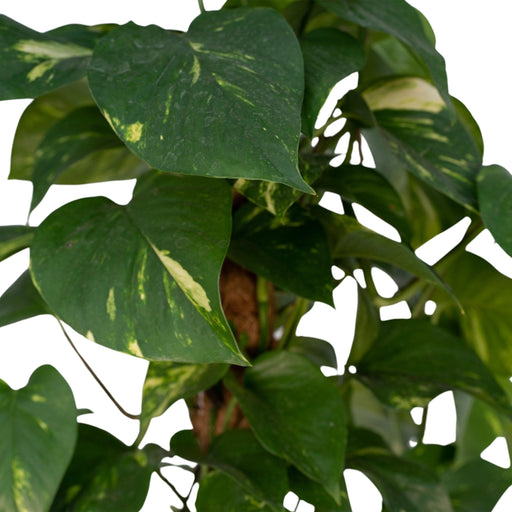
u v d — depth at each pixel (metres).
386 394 0.95
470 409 1.04
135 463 0.90
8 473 0.85
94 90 0.79
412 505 0.93
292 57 0.81
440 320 1.04
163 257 0.82
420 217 1.01
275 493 0.89
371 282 0.99
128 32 0.83
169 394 0.89
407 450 1.04
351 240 0.94
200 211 0.83
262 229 0.93
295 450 0.89
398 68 1.00
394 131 0.95
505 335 1.03
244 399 0.90
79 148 0.91
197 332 0.80
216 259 0.81
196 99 0.79
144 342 0.80
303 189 0.75
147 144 0.78
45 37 0.87
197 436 0.97
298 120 0.77
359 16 0.90
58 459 0.85
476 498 1.03
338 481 0.88
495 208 0.90
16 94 0.83
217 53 0.81
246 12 0.84
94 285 0.82
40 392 0.86
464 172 0.93
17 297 0.91
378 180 0.95
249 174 0.76
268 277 0.91
